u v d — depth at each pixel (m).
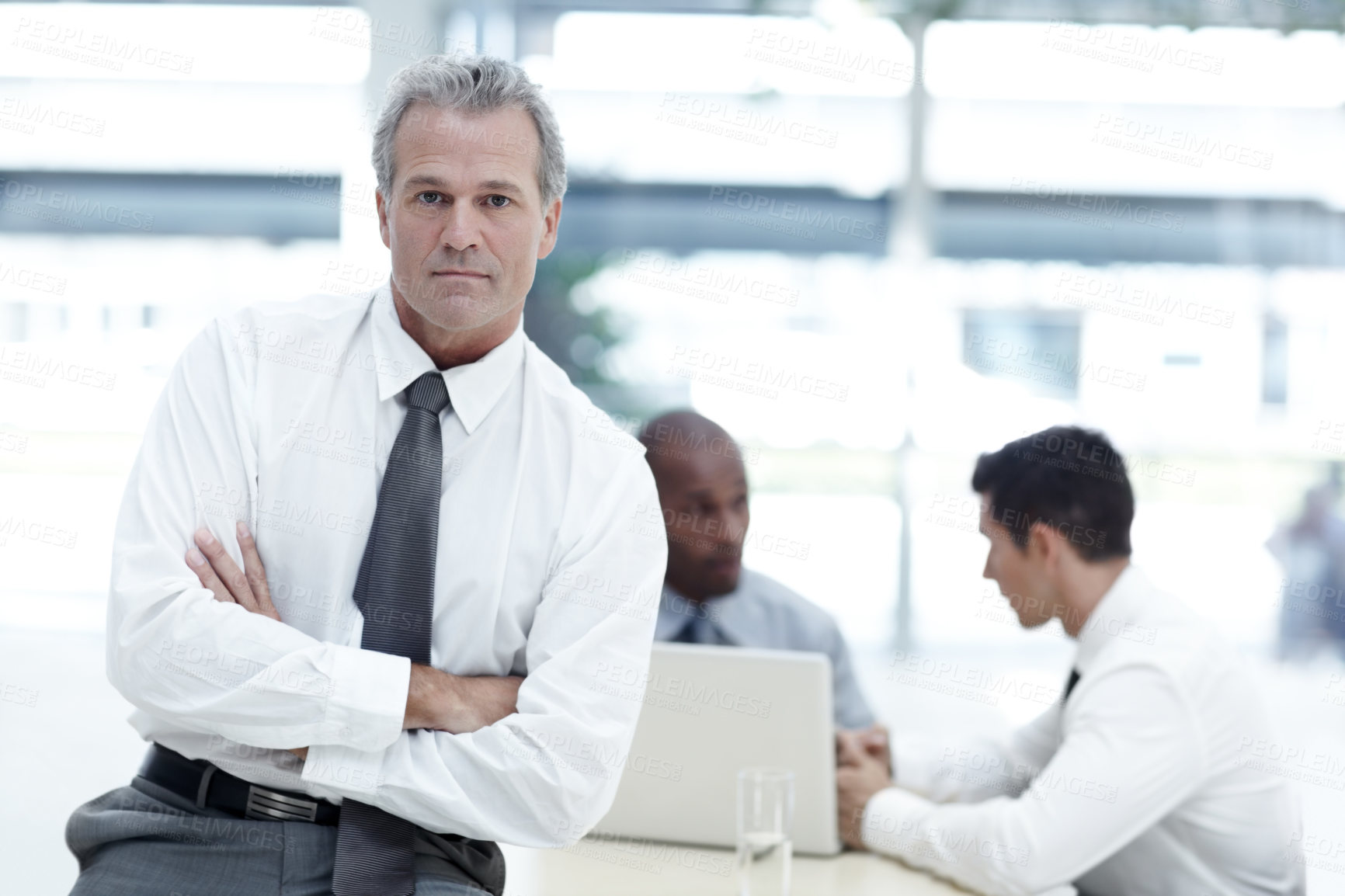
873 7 6.11
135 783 1.44
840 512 6.25
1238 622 6.09
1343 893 3.02
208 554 1.40
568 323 6.30
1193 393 6.15
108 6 6.13
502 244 1.43
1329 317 6.09
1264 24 5.97
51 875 2.86
